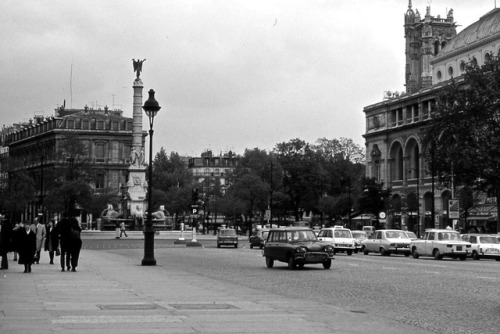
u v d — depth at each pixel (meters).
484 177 74.81
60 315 18.80
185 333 15.83
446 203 125.19
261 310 20.41
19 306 20.83
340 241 67.56
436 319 19.20
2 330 16.03
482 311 21.03
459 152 74.38
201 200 174.00
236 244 86.62
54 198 129.00
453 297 25.11
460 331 17.00
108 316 18.67
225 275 36.88
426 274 37.41
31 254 36.22
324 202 156.12
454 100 78.69
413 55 178.62
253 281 32.78
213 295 24.91
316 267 44.38
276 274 37.75
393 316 19.81
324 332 16.30
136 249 78.62
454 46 134.12
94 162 193.00
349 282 32.09
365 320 18.66
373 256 65.62
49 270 38.50
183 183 198.75
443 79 137.38
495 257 61.88
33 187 137.38
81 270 38.84
